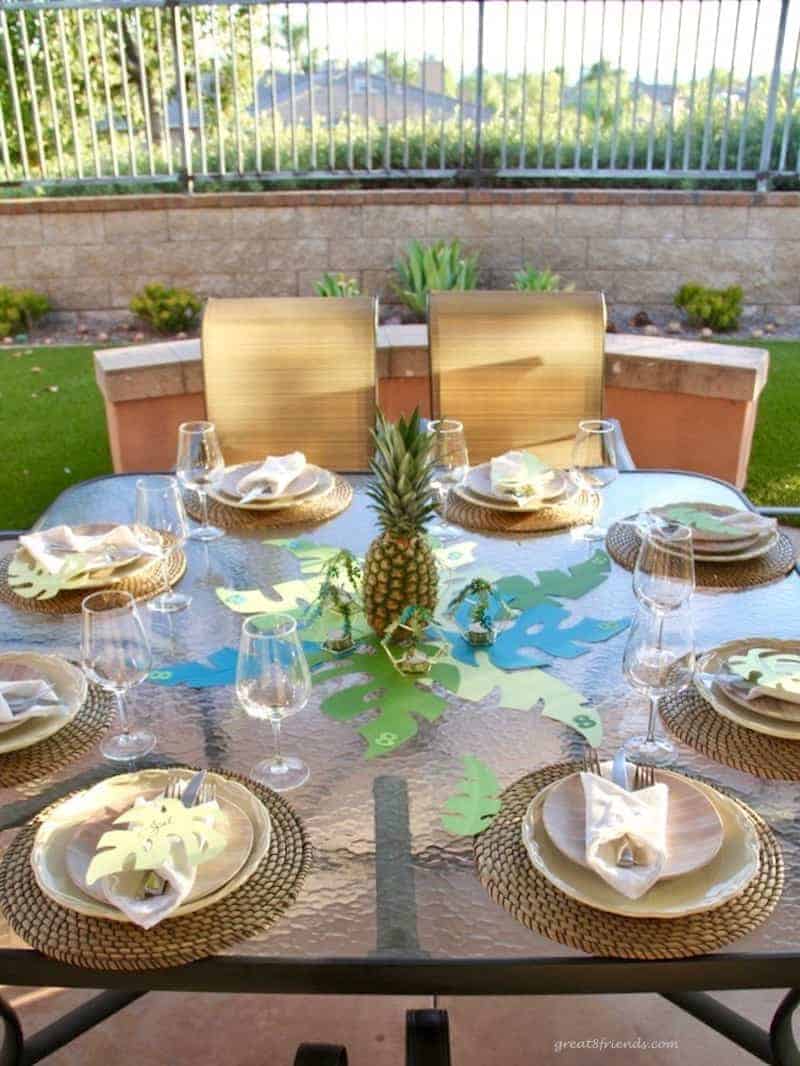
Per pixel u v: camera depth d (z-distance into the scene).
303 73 6.57
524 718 1.38
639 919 1.02
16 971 1.00
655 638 1.30
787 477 4.17
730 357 3.52
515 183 6.86
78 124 6.73
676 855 1.08
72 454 4.55
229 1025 1.83
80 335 6.55
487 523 2.04
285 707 1.23
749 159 6.60
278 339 2.70
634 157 6.65
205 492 2.04
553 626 1.64
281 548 1.95
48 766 1.30
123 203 6.43
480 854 1.12
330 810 1.20
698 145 6.64
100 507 2.18
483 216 6.49
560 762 1.29
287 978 0.99
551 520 2.05
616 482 2.29
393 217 6.51
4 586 1.80
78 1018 1.67
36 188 6.96
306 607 1.71
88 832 1.13
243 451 2.75
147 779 1.22
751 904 1.04
